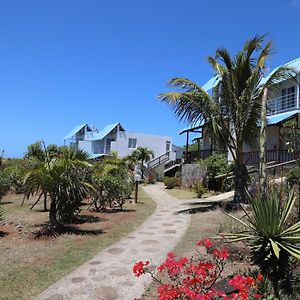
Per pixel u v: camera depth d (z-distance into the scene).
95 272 7.48
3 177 22.05
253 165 23.31
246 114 15.98
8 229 11.64
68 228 11.70
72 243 9.87
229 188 25.56
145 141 55.84
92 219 13.73
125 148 54.28
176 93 15.96
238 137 16.31
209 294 3.88
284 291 5.23
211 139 17.38
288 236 5.33
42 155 11.59
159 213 16.19
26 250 9.09
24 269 7.59
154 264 8.00
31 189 11.09
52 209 11.30
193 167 31.30
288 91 26.42
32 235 10.68
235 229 9.61
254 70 15.97
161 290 4.00
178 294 3.95
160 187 35.91
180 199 23.16
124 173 19.69
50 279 7.05
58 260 8.27
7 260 8.22
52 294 6.34
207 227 11.90
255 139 17.09
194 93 16.20
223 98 16.50
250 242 5.98
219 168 27.38
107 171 16.92
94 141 60.38
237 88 16.30
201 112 16.38
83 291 6.48
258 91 15.84
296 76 22.70
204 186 28.28
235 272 6.48
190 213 15.86
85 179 12.66
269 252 5.28
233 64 16.33
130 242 10.17
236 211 14.57
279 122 21.95
